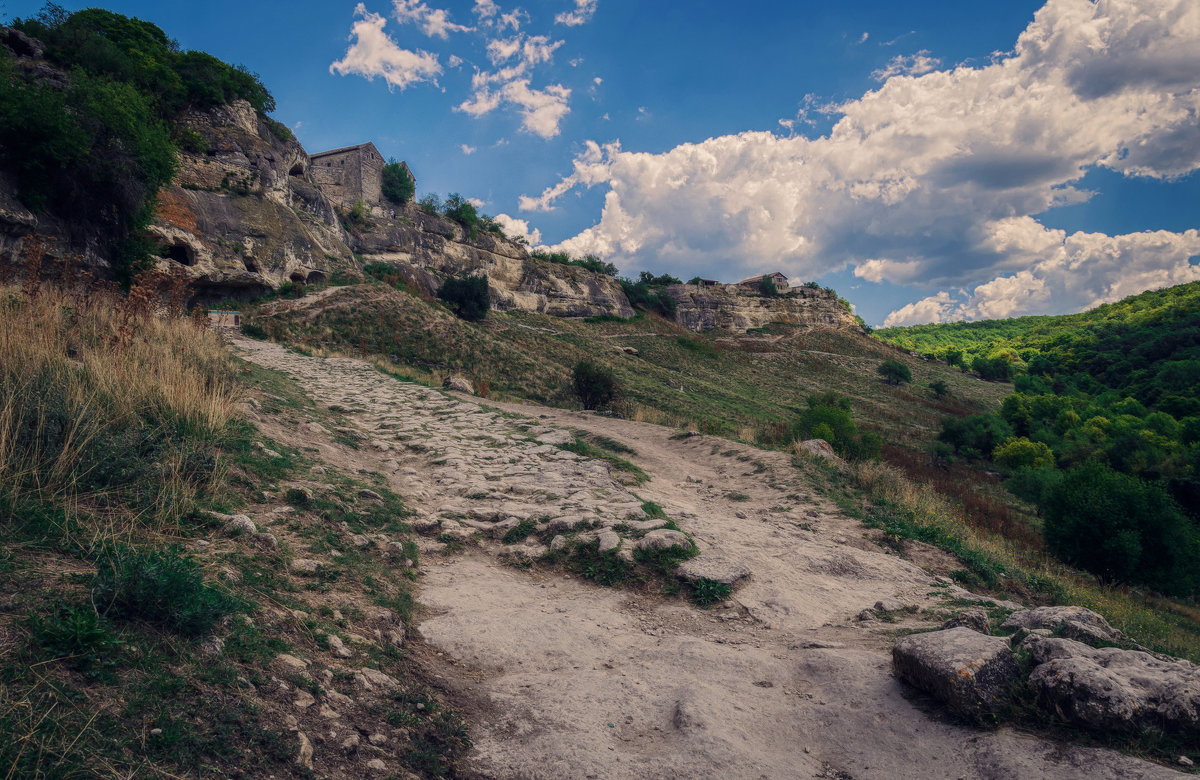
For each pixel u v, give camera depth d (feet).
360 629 13.41
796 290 354.74
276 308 100.07
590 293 257.96
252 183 114.83
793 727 11.79
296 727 8.87
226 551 14.01
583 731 11.04
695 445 49.37
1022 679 11.96
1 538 10.40
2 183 52.49
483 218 238.27
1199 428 187.11
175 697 8.18
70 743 6.63
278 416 31.42
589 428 52.16
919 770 10.27
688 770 9.86
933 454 153.69
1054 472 110.22
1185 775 9.07
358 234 175.01
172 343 28.73
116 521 12.95
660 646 15.47
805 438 67.67
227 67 135.64
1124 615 27.48
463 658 14.24
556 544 22.39
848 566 24.14
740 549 24.32
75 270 31.50
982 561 28.19
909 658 12.75
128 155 63.52
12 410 14.39
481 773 9.83
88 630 8.11
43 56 93.86
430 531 22.76
